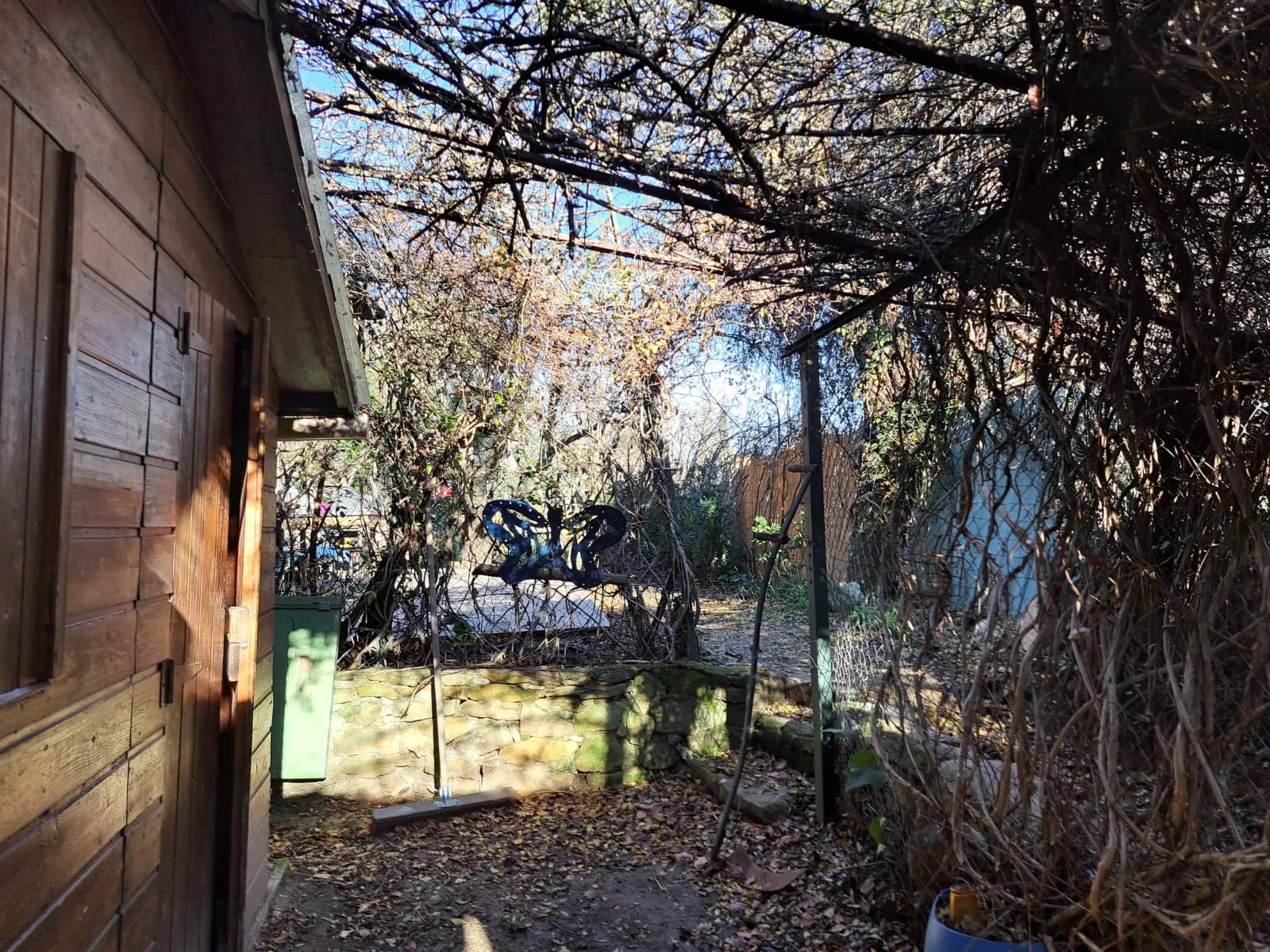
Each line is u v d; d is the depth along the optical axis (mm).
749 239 3002
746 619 8180
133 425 1901
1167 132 1985
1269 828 1708
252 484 2961
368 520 5664
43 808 1473
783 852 3994
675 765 5406
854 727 3979
